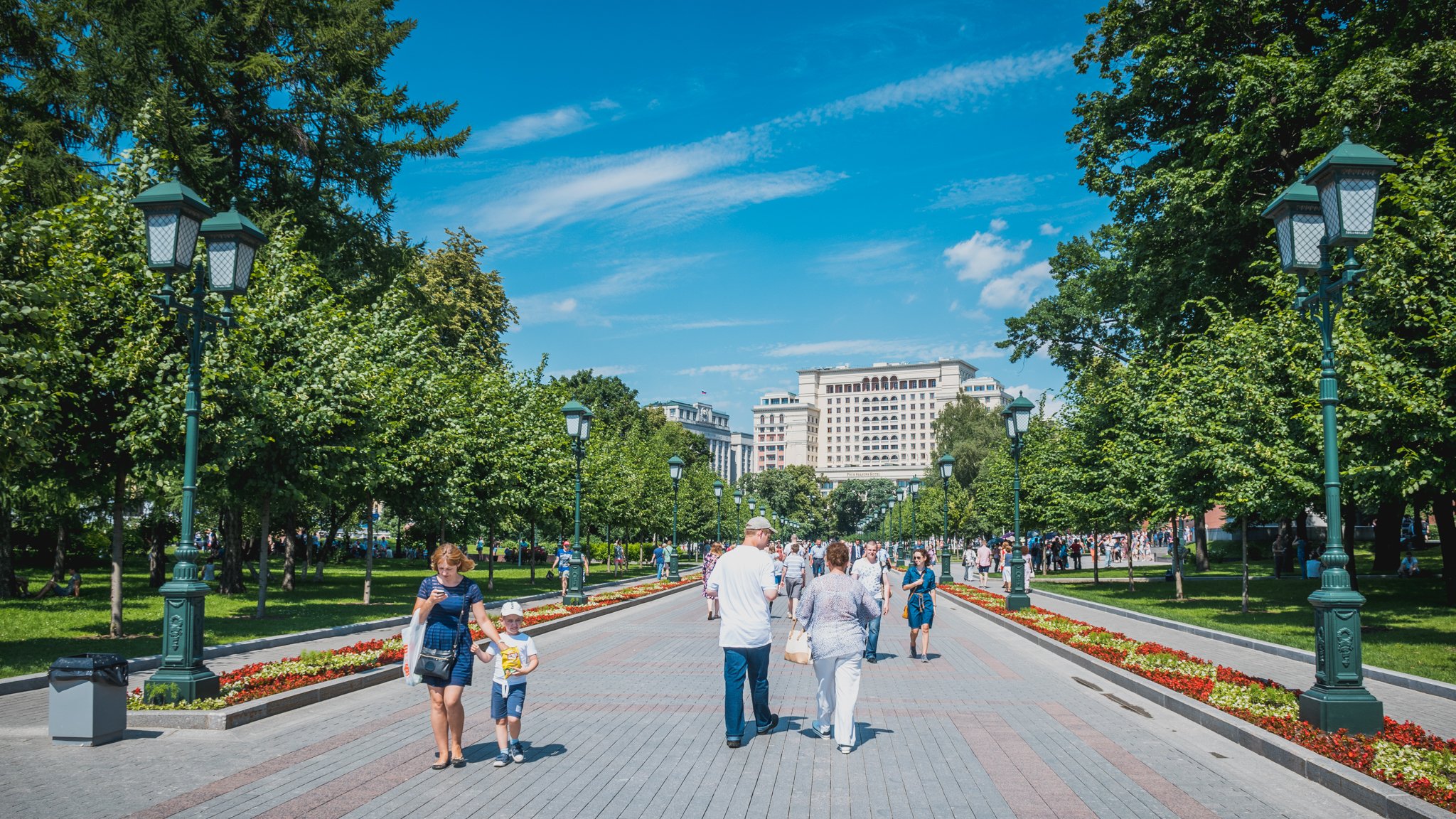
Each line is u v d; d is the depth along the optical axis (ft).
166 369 54.54
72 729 27.30
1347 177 29.30
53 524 91.30
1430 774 21.91
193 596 32.04
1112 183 96.37
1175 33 90.38
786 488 484.33
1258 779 24.39
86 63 82.02
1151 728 31.24
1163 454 81.30
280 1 94.12
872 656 50.52
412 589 109.29
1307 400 54.85
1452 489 50.16
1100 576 148.15
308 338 67.15
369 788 22.91
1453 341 46.24
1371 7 75.36
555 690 39.24
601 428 184.44
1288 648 47.67
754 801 22.26
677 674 44.39
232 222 34.65
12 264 43.06
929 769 25.43
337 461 68.69
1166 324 93.04
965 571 149.69
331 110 98.12
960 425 291.58
